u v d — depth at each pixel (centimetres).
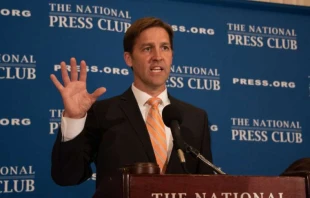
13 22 637
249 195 262
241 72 717
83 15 664
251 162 697
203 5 721
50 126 629
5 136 613
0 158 607
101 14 671
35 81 632
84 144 427
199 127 453
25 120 622
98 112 446
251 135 704
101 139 436
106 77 661
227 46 719
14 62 629
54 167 398
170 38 468
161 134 437
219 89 704
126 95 462
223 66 711
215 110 696
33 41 640
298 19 756
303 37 753
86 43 659
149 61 446
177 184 255
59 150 391
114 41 672
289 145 716
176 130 354
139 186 251
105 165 421
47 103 632
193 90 692
